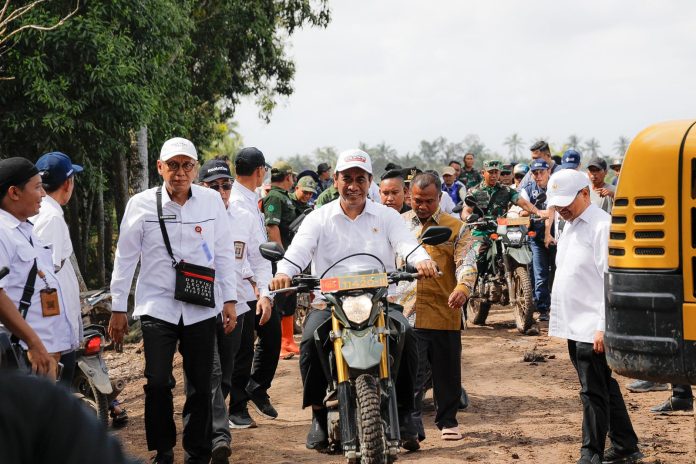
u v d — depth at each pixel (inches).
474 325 519.5
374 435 185.6
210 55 1003.3
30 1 600.4
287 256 213.9
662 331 175.8
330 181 762.2
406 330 205.5
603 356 218.4
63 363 220.1
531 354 401.7
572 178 216.5
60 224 224.7
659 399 318.7
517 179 647.8
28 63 587.2
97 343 263.1
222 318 246.7
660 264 175.5
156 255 222.4
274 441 270.5
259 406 300.0
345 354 190.2
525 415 300.8
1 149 660.7
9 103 625.3
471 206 492.4
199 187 231.9
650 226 176.7
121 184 818.8
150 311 220.5
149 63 691.4
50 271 207.9
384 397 195.9
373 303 198.8
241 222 275.4
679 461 234.2
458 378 262.4
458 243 253.0
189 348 223.5
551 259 534.3
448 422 264.8
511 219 481.1
